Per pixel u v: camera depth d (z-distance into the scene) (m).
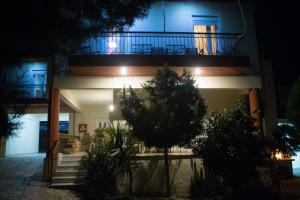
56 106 12.66
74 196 9.89
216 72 13.38
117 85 12.91
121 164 10.14
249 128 9.96
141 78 13.07
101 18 9.45
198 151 9.96
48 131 12.33
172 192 10.87
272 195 9.91
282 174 12.84
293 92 12.71
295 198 9.45
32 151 19.88
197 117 9.59
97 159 10.05
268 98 14.27
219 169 9.72
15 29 6.96
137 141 11.05
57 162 11.83
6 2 6.79
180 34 14.28
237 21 15.33
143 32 12.93
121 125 11.56
